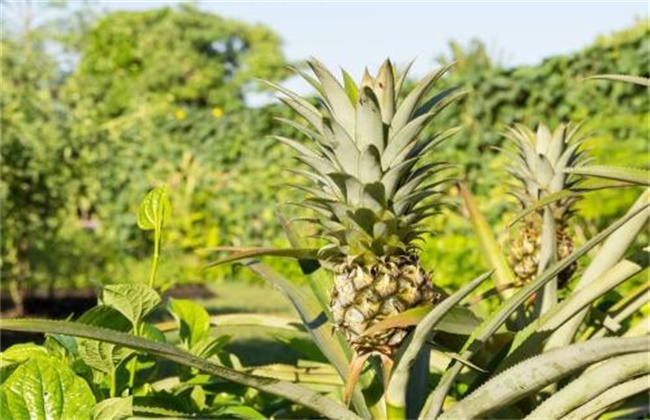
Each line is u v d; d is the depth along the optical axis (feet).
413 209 6.41
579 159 9.27
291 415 8.39
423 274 6.32
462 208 9.79
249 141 48.98
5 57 34.99
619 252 7.02
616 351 5.28
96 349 6.40
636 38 34.96
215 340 8.25
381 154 6.28
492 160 37.96
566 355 5.45
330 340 6.93
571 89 36.37
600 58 35.68
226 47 133.59
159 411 6.59
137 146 50.57
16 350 6.65
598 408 6.40
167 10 127.13
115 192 50.01
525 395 5.70
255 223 48.01
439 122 39.29
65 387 5.39
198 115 51.06
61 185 35.50
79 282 43.04
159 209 6.81
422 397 6.89
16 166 33.94
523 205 9.20
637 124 33.24
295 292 7.29
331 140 6.32
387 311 6.11
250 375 5.71
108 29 106.93
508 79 37.70
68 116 37.42
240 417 7.02
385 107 6.34
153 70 121.70
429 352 7.14
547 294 7.82
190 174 50.14
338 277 6.32
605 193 25.63
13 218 34.40
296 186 6.57
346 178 6.15
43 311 37.32
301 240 7.53
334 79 6.37
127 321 6.78
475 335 6.10
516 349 6.79
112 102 96.48
